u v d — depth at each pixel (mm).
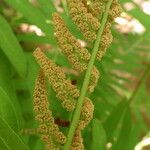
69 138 147
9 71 222
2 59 221
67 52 145
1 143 150
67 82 144
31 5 222
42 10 237
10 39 207
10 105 160
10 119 161
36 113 145
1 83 212
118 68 309
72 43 144
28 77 211
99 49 147
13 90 216
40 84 145
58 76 143
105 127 250
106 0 146
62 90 144
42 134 146
